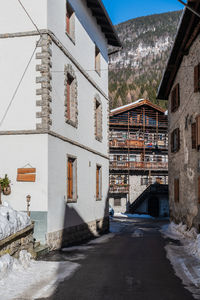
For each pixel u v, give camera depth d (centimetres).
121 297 566
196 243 1048
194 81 1421
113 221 2934
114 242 1327
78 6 1489
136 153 4303
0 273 664
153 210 4175
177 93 1809
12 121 1110
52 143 1124
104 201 1897
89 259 917
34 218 1057
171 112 2056
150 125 4288
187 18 1366
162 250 1093
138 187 4209
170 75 1964
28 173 1077
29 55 1123
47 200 1060
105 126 1966
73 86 1391
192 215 1486
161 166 4238
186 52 1584
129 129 4303
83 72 1519
